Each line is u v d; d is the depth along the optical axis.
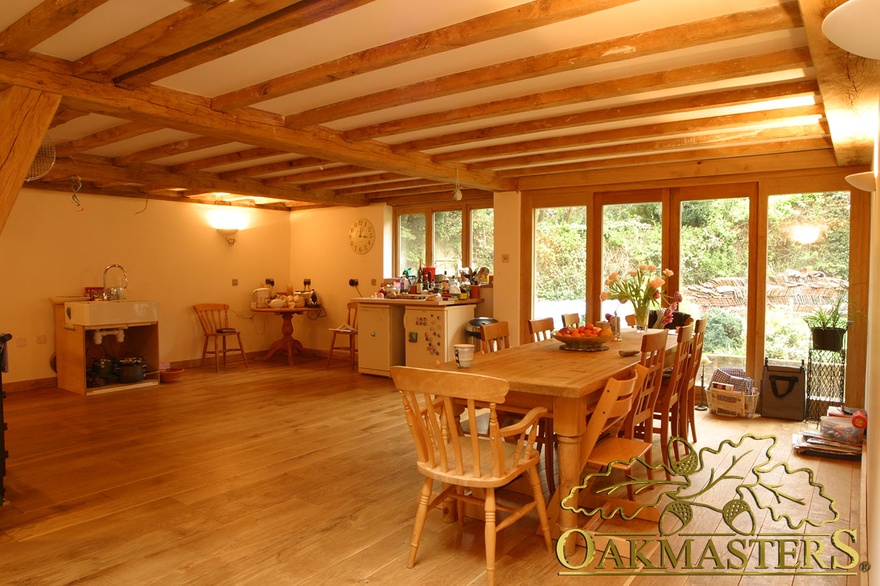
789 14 2.28
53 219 6.59
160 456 4.12
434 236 7.80
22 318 6.38
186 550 2.74
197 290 7.87
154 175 5.80
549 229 6.50
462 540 2.84
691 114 3.99
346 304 8.44
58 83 2.91
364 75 3.16
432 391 2.47
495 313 6.79
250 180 6.63
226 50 2.63
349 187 7.21
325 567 2.58
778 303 5.30
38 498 3.37
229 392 6.23
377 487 3.53
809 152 4.99
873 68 2.49
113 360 6.75
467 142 4.46
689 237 5.73
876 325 1.68
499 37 2.58
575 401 2.71
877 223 1.61
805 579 2.45
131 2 2.34
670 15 2.43
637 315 4.52
